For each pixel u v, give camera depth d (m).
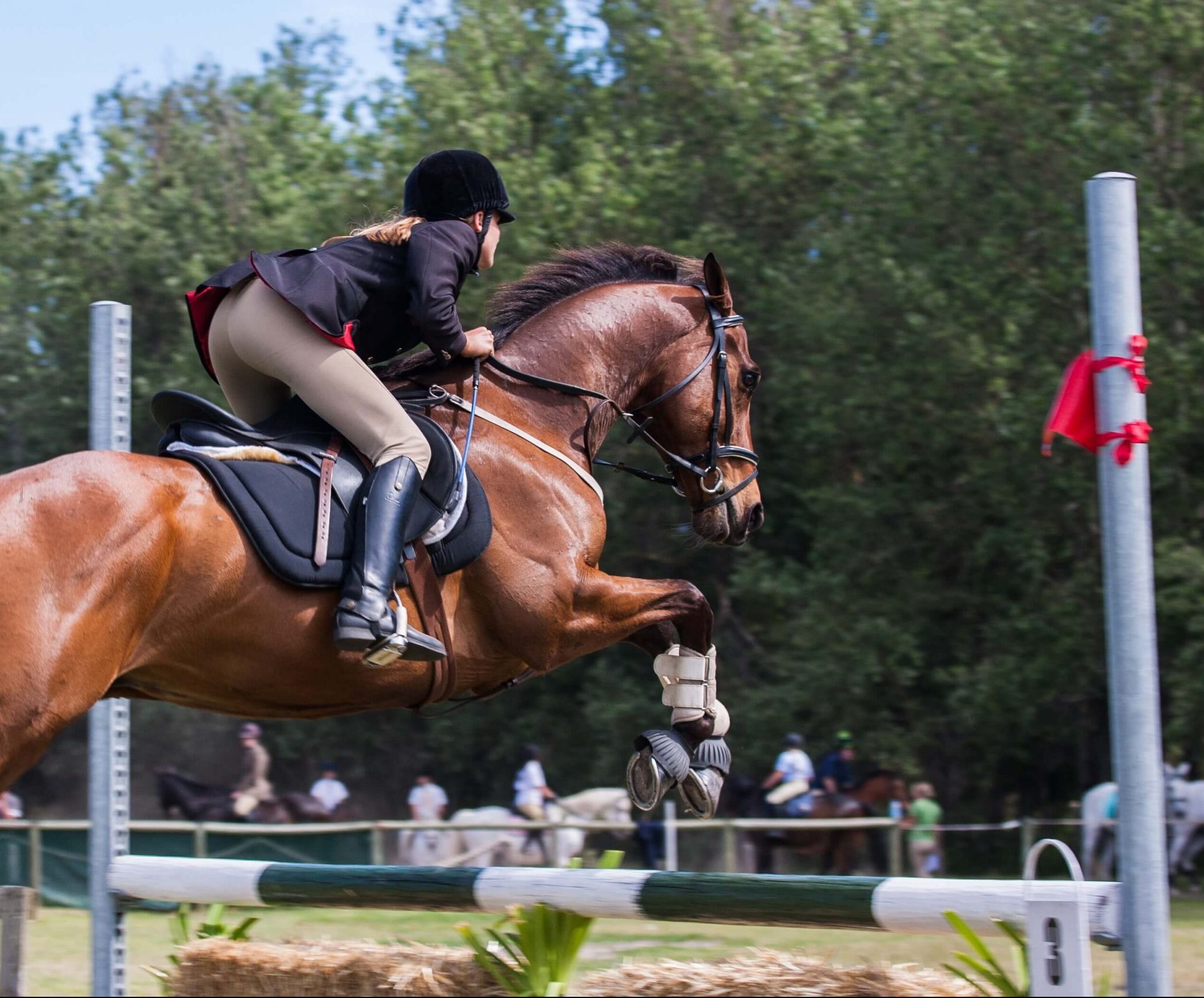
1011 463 17.98
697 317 5.01
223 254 23.03
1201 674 16.41
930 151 18.92
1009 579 19.22
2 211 24.56
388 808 24.94
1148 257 17.20
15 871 12.82
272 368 4.14
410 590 4.12
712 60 21.91
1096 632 17.81
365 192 20.22
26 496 3.61
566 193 19.98
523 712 23.62
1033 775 21.89
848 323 18.70
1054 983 3.64
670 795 15.10
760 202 22.61
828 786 14.45
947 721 19.61
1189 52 17.70
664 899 4.29
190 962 5.54
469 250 4.33
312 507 3.99
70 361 24.36
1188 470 18.25
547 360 4.70
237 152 25.98
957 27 19.50
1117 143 17.42
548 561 4.36
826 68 22.28
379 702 4.25
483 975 4.92
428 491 4.16
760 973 4.49
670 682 4.79
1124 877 3.69
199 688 4.01
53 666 3.53
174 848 12.62
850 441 20.02
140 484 3.76
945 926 3.82
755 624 22.78
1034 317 18.06
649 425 5.04
